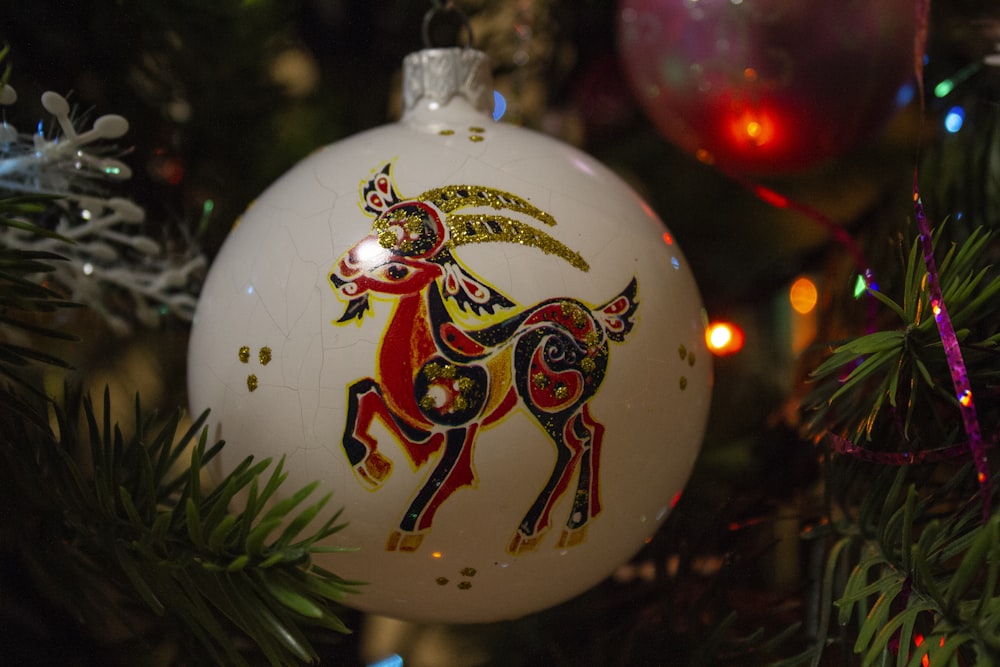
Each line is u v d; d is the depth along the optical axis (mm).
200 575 172
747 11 211
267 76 251
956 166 219
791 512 228
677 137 242
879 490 194
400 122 199
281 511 159
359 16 262
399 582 180
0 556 195
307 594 174
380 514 173
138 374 253
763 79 217
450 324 170
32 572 188
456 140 188
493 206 177
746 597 224
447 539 174
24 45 224
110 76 232
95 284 222
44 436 185
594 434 174
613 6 269
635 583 236
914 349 175
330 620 166
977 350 176
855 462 200
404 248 173
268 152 251
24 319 226
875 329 207
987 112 222
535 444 171
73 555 183
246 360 176
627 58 235
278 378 174
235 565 162
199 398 186
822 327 233
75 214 216
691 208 275
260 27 240
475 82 200
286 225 181
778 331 269
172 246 232
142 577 173
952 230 216
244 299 179
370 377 170
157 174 238
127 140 231
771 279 261
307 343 172
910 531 169
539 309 172
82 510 180
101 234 206
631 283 179
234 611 170
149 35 234
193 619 176
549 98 275
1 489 183
